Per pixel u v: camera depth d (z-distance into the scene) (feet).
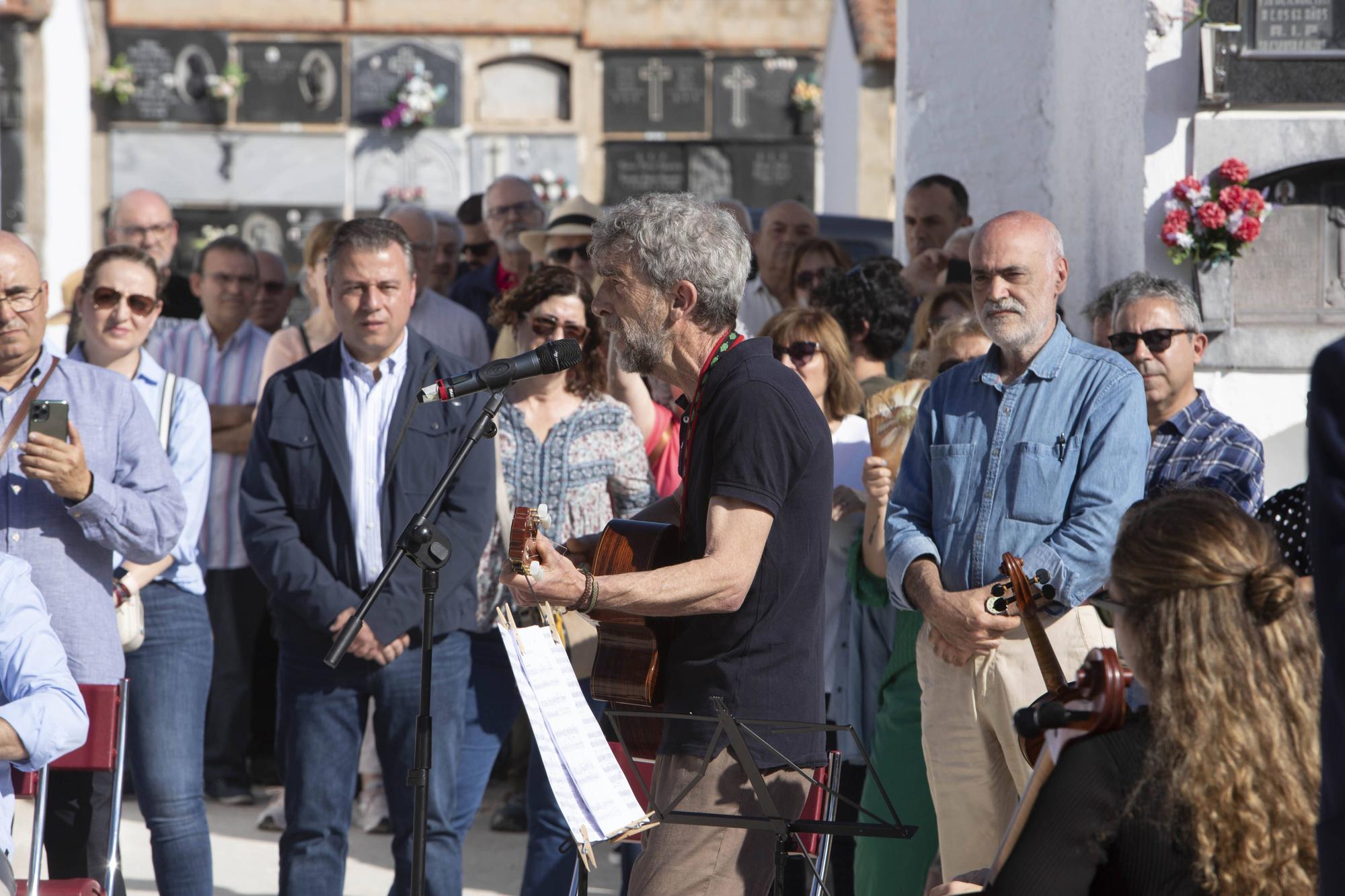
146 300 24.56
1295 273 28.89
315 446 22.67
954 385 21.02
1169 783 10.92
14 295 20.71
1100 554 19.10
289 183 93.09
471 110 93.97
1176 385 22.49
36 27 86.17
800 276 34.42
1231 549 11.33
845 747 24.52
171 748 23.31
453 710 22.58
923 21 39.83
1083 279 32.27
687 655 16.12
